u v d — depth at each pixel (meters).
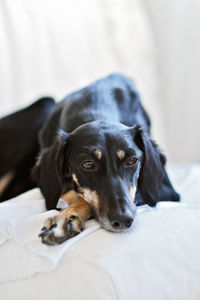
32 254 0.40
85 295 0.36
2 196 0.79
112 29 1.18
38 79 1.15
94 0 1.16
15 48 1.12
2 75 1.11
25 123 0.83
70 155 0.52
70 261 0.38
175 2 1.10
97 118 0.59
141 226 0.43
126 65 1.19
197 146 1.16
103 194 0.47
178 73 1.15
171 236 0.42
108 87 0.68
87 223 0.46
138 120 0.71
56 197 0.51
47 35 1.15
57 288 0.37
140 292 0.37
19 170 0.81
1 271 0.41
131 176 0.51
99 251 0.39
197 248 0.42
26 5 1.12
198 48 1.09
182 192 0.70
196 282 0.40
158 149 0.59
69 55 1.17
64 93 1.18
